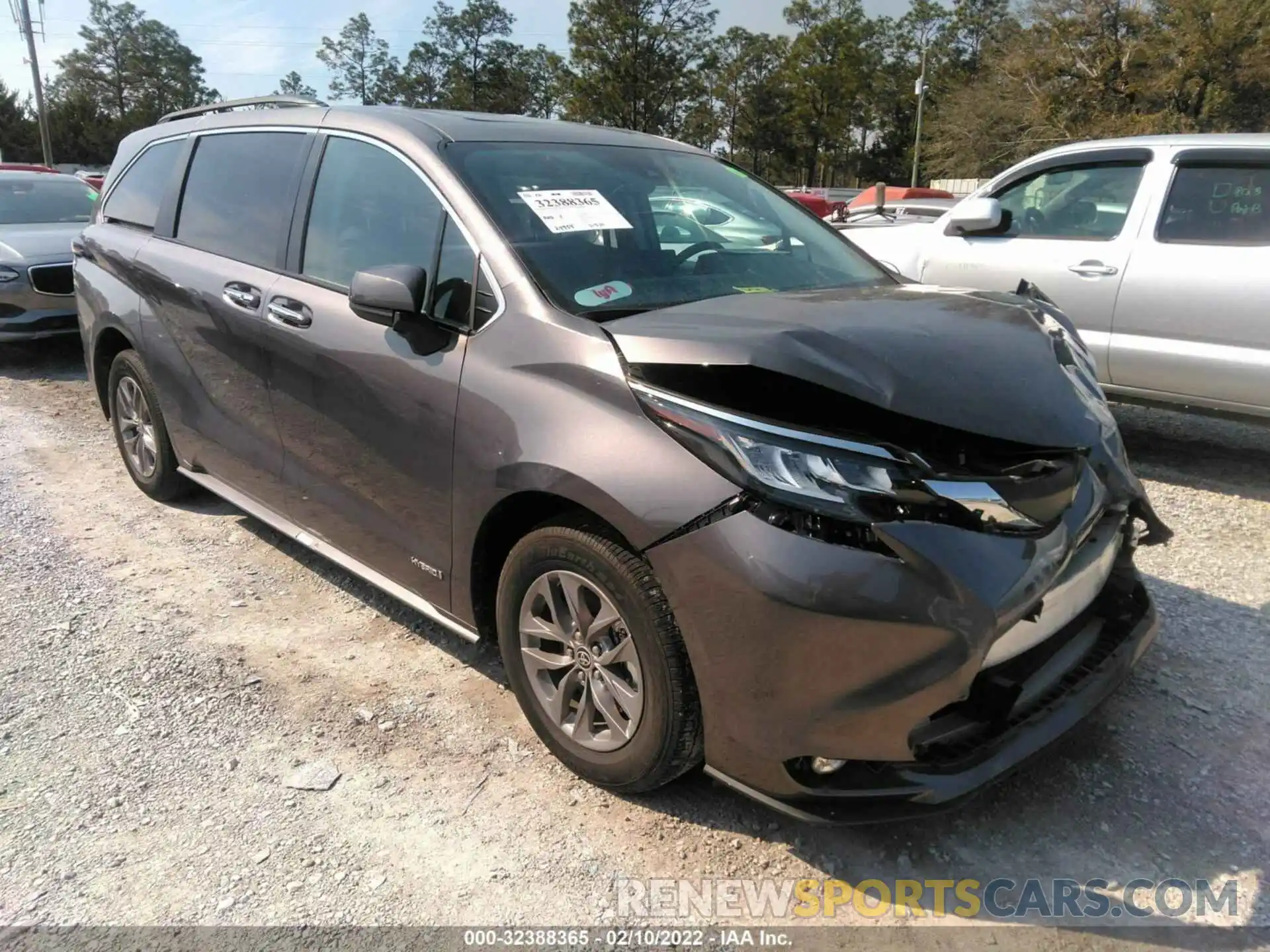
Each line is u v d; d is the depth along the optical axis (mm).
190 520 4668
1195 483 5398
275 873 2383
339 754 2848
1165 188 5426
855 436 2170
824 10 70875
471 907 2291
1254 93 33875
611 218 3104
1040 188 6059
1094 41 39438
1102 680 2598
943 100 54812
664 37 60438
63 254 7766
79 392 7348
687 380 2297
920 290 3100
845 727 2156
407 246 3072
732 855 2463
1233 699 3131
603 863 2430
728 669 2211
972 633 2131
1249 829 2553
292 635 3547
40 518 4664
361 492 3232
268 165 3795
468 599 2900
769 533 2129
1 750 2844
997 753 2295
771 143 74188
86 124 77812
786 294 2904
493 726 2990
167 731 2953
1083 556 2496
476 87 80938
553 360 2555
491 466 2633
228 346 3770
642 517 2268
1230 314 5098
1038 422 2350
